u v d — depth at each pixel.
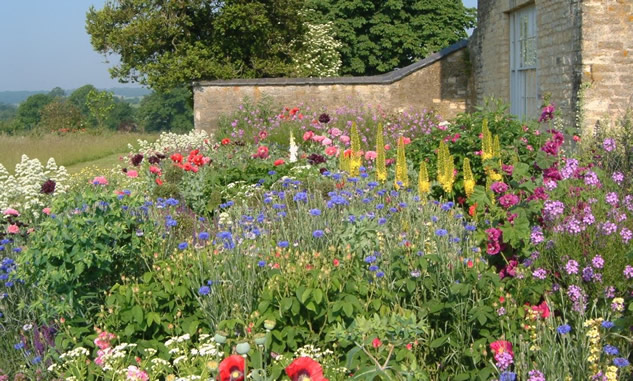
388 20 31.89
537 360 3.48
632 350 3.60
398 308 4.12
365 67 33.72
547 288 4.16
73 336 4.32
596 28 10.05
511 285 4.25
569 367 3.46
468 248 4.59
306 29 25.55
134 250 4.84
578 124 10.02
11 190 6.99
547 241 4.36
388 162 7.71
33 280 4.63
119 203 4.79
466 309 3.93
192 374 3.56
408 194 6.22
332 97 17.88
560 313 4.19
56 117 40.22
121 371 3.62
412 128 13.68
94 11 23.50
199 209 8.15
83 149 20.47
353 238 4.73
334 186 7.02
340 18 31.92
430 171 7.79
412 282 4.14
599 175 5.14
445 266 4.24
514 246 4.45
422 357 4.07
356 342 3.34
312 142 9.95
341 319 3.95
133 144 22.73
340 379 3.60
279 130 14.59
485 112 8.20
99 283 4.82
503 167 5.39
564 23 10.73
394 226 5.46
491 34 14.77
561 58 10.88
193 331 4.09
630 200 4.78
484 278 3.99
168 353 3.99
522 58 13.12
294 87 18.02
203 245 5.43
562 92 10.88
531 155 6.89
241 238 5.02
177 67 22.64
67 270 4.44
